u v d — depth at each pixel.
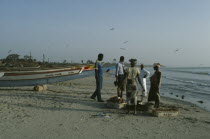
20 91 12.88
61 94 12.12
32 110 7.65
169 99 12.72
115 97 8.81
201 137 5.40
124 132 5.57
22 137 4.95
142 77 12.35
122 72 9.44
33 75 14.15
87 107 8.57
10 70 14.16
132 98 7.56
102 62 10.12
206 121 7.16
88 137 5.11
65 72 14.79
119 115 7.39
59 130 5.55
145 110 8.09
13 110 7.48
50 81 14.65
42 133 5.27
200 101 12.51
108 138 5.09
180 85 24.00
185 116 7.81
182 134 5.58
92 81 25.77
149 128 6.00
